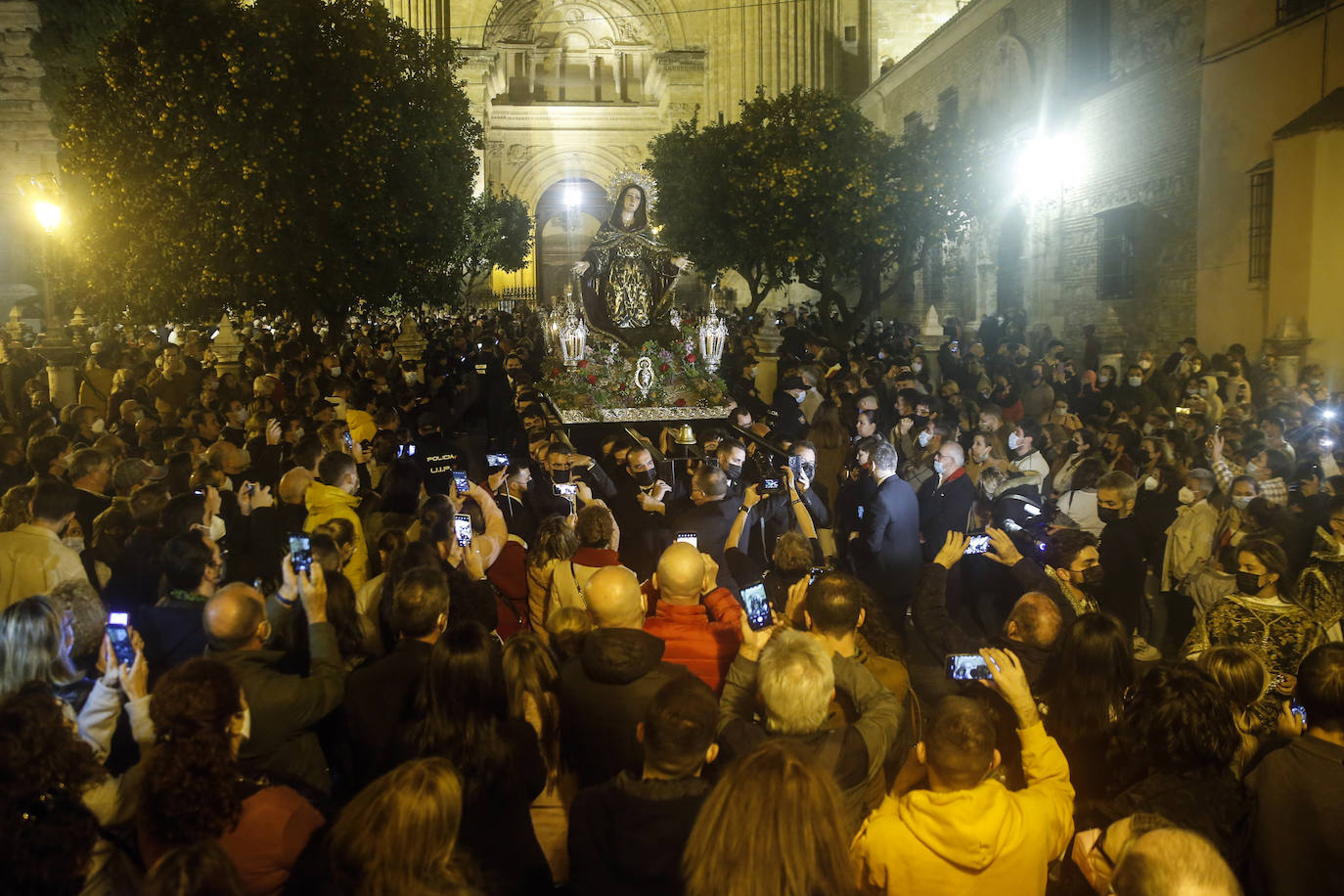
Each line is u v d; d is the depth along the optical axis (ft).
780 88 146.82
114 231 61.52
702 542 23.09
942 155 75.46
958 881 9.82
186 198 59.06
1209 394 43.78
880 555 23.26
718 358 50.52
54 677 13.09
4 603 17.98
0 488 28.04
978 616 20.99
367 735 13.24
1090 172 75.20
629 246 51.42
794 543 18.52
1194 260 62.54
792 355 64.75
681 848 10.07
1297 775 11.32
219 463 26.32
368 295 68.03
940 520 25.85
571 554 18.16
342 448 29.50
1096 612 13.67
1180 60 63.77
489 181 149.48
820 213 74.64
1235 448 30.35
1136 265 68.85
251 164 57.77
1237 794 11.71
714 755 11.18
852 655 13.70
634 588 13.98
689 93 150.41
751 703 12.98
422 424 35.14
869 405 35.01
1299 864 11.18
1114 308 71.61
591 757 12.59
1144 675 12.05
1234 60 57.00
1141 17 68.44
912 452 35.42
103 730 12.11
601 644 12.56
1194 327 62.34
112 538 21.35
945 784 10.18
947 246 98.07
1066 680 13.41
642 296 51.52
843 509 27.07
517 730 12.26
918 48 107.86
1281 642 16.44
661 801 10.20
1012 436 29.17
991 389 50.85
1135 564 21.58
